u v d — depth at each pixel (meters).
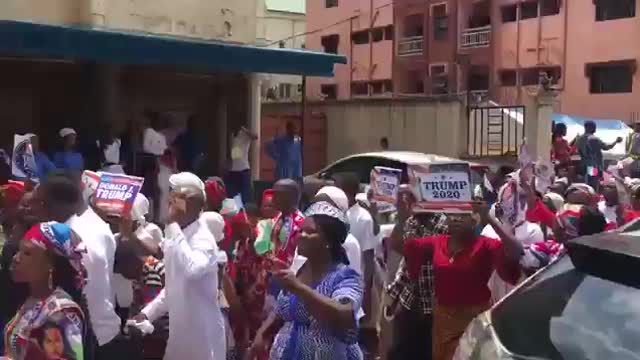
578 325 3.36
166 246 5.49
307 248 4.28
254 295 6.62
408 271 6.11
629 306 3.25
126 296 6.03
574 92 33.03
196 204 5.52
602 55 31.98
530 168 8.15
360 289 4.22
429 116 19.22
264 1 15.21
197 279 5.42
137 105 13.50
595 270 3.53
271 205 7.02
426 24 38.84
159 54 11.82
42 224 3.86
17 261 3.81
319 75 13.59
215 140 14.66
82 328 3.73
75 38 11.00
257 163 15.13
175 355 5.49
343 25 42.91
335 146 21.50
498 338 3.64
